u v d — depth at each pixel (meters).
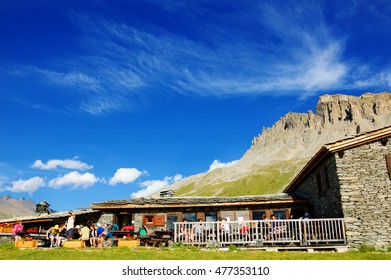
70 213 20.30
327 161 20.91
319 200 22.94
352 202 18.67
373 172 19.19
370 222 18.33
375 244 17.97
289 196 25.50
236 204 25.02
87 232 19.03
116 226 23.66
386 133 19.66
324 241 18.48
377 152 19.58
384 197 18.73
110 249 16.78
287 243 19.31
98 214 28.98
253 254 15.49
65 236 20.11
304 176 25.80
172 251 16.39
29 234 20.89
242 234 19.19
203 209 25.69
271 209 25.28
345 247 17.88
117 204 25.47
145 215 25.72
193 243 19.14
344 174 19.17
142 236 19.61
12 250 16.64
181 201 25.44
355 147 19.70
